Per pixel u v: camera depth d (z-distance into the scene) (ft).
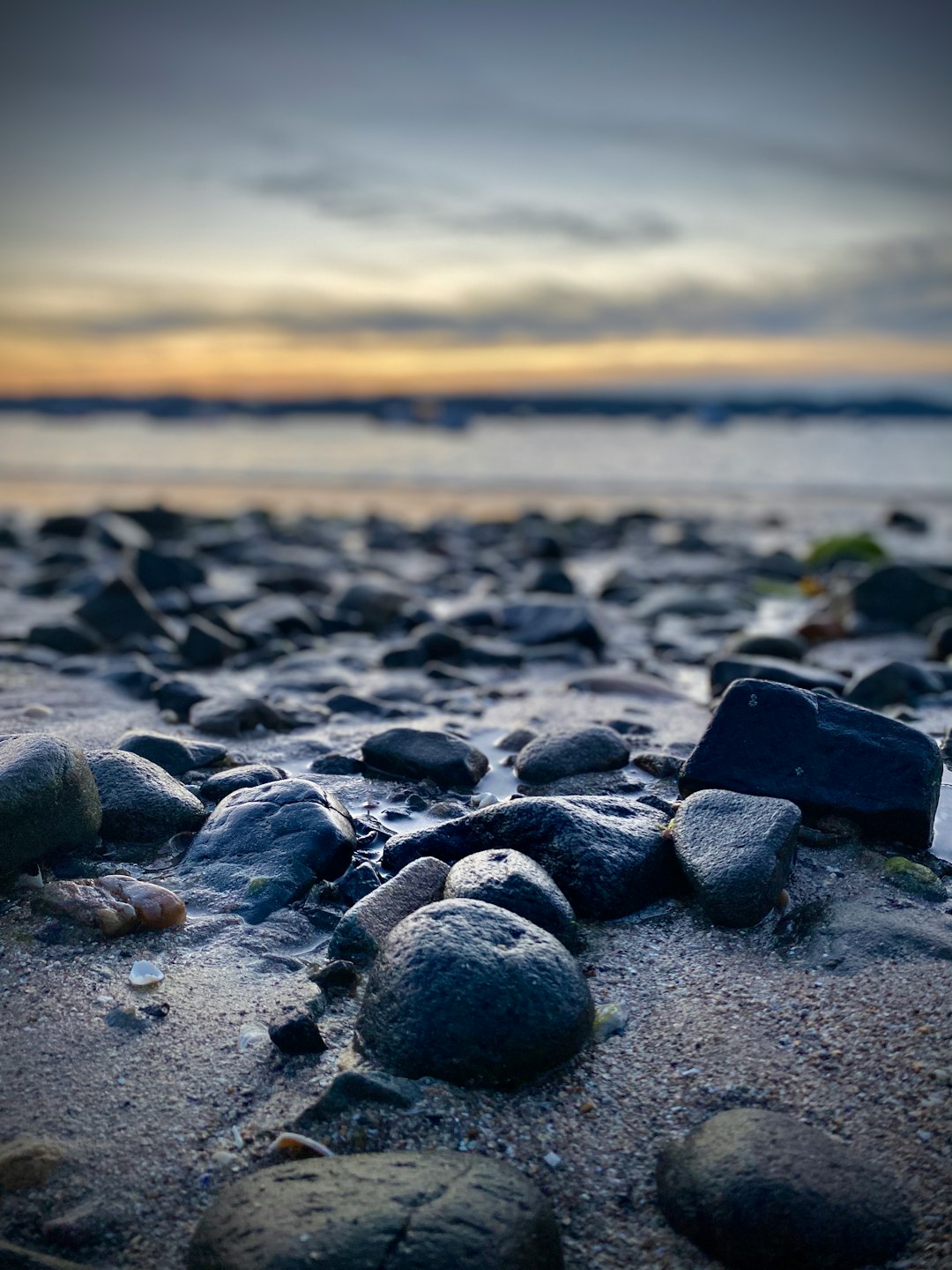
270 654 3.37
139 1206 1.04
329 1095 1.15
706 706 2.77
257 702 2.54
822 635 3.80
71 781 1.71
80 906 1.51
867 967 1.41
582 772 2.19
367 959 1.44
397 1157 1.05
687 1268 1.00
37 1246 1.00
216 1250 0.95
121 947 1.46
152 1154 1.10
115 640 3.60
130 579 3.73
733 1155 1.05
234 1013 1.33
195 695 2.67
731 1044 1.27
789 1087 1.19
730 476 13.08
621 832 1.66
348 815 1.89
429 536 7.23
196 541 6.86
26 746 1.70
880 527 8.15
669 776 2.19
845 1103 1.16
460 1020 1.19
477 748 2.25
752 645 3.31
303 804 1.79
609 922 1.58
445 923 1.29
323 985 1.40
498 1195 1.00
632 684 2.92
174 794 1.87
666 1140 1.13
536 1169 1.09
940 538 7.52
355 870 1.67
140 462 15.23
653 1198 1.07
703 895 1.55
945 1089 1.16
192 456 16.74
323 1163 1.04
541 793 2.10
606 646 3.60
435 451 18.37
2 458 16.21
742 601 4.61
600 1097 1.19
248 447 19.61
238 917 1.55
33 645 3.45
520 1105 1.18
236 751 2.33
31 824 1.64
